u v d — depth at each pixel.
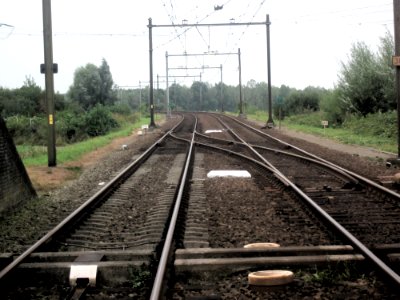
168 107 73.75
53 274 6.75
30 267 6.77
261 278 6.10
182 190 11.90
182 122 57.19
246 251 7.23
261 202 11.49
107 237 8.96
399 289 5.73
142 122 62.34
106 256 7.33
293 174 16.12
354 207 10.77
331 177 15.21
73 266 6.63
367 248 7.12
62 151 26.80
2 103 50.97
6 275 6.41
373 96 37.44
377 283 6.13
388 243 7.96
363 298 5.71
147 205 11.73
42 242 7.87
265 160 19.02
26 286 6.59
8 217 10.91
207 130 41.59
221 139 30.52
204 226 9.34
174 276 6.64
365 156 21.45
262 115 71.31
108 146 30.61
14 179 11.94
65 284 6.61
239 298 5.86
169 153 24.17
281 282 6.12
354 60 39.28
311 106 58.50
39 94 55.12
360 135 32.19
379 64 37.44
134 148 27.52
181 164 19.45
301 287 6.17
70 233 9.17
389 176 15.13
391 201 11.16
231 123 52.34
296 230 8.93
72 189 14.70
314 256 6.93
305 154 21.80
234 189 13.30
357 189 12.88
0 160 10.89
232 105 175.25
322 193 12.41
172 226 8.43
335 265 6.76
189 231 8.84
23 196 12.59
